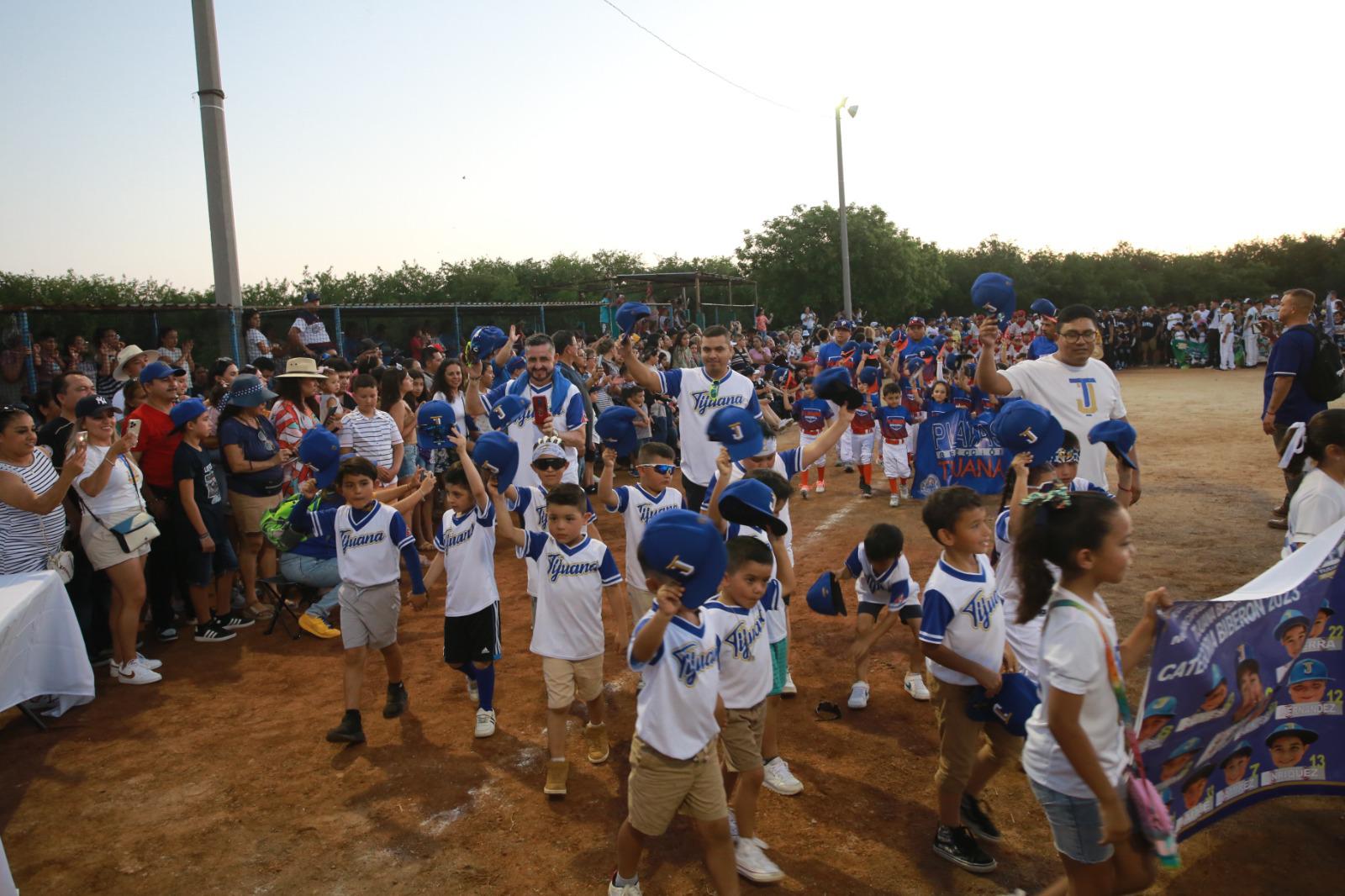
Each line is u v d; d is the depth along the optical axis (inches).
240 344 494.3
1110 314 1350.9
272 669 263.9
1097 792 107.3
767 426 216.5
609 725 217.9
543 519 232.8
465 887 154.4
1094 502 111.7
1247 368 1196.5
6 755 210.8
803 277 1674.5
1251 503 417.1
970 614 150.2
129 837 174.2
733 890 137.4
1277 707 146.1
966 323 1228.5
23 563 231.1
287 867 162.2
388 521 213.3
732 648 148.9
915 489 462.0
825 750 197.8
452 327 730.2
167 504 287.3
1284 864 150.9
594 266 1533.0
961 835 155.7
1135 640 125.4
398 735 216.1
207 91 476.7
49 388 307.7
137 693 246.7
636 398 553.9
